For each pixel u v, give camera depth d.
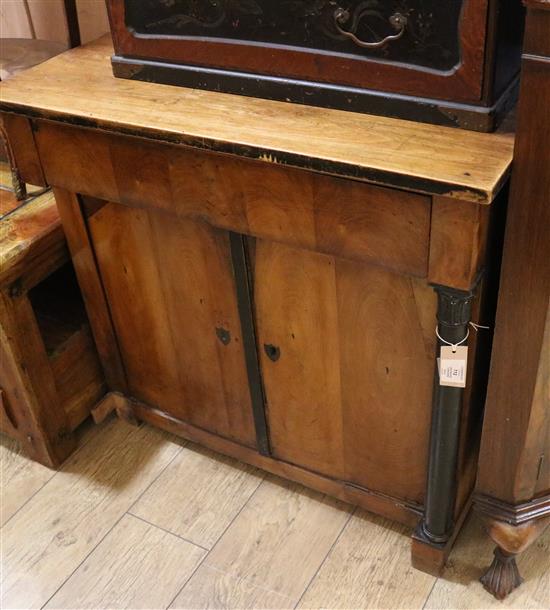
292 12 1.12
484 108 1.04
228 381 1.54
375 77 1.10
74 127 1.28
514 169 0.98
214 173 1.18
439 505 1.35
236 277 1.33
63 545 1.57
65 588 1.49
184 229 1.35
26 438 1.71
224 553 1.53
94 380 1.78
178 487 1.67
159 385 1.68
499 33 0.99
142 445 1.78
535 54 0.89
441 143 1.05
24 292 1.53
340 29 1.08
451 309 1.10
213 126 1.15
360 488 1.51
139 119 1.19
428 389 1.27
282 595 1.45
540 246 1.02
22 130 1.35
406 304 1.20
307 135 1.10
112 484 1.69
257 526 1.58
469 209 0.99
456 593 1.43
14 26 1.94
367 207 1.07
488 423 1.24
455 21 1.00
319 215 1.12
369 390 1.35
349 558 1.50
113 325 1.64
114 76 1.35
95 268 1.54
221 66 1.23
